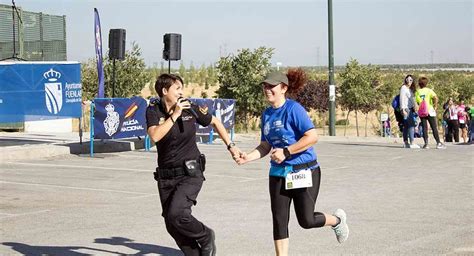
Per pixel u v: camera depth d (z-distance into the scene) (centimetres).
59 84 1733
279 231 637
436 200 1082
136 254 740
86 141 1886
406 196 1121
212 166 1549
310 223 641
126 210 1004
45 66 1694
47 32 2570
